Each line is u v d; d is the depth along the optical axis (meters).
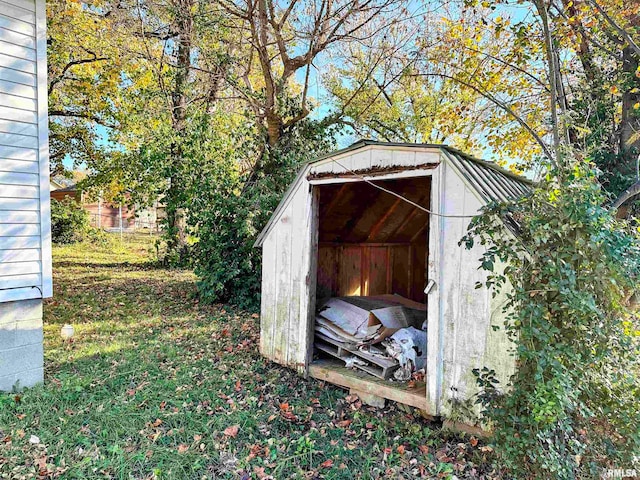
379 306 4.86
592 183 2.50
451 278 3.24
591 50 6.54
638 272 2.35
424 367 3.97
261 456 2.85
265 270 4.78
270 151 8.38
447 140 9.64
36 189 3.69
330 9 7.82
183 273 10.95
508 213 2.77
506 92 7.44
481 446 3.03
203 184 8.06
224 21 8.09
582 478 2.41
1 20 3.42
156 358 4.62
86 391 3.62
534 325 2.38
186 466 2.65
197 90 9.86
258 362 4.68
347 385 3.93
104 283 9.25
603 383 2.46
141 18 7.82
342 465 2.77
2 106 3.45
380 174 3.73
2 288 3.46
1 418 3.03
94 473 2.50
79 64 9.98
